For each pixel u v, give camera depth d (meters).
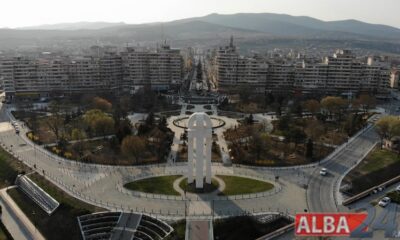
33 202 160.75
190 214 142.62
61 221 141.25
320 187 169.38
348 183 174.25
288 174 184.62
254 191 163.25
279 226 135.62
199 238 126.56
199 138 157.62
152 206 149.00
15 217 150.00
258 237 129.88
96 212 144.00
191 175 167.75
